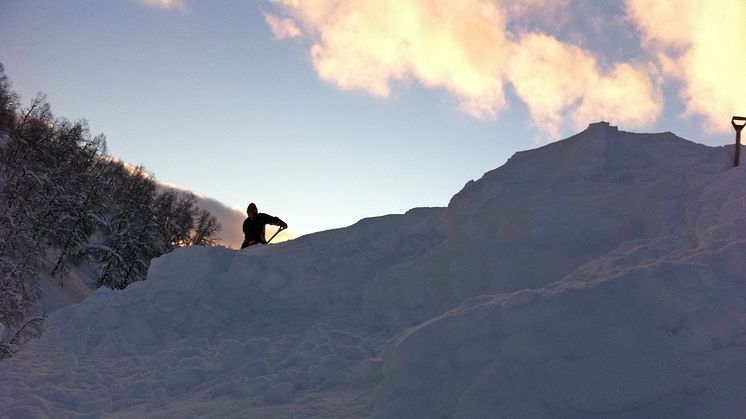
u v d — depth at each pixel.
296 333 7.65
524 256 7.49
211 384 6.14
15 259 29.66
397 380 4.67
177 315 8.61
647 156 8.86
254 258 9.81
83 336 8.11
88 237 51.72
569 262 7.11
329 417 4.70
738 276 4.74
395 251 9.34
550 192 8.11
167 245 61.00
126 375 6.69
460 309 5.11
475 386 4.23
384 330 7.50
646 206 7.33
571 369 4.11
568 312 4.38
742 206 6.14
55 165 52.19
